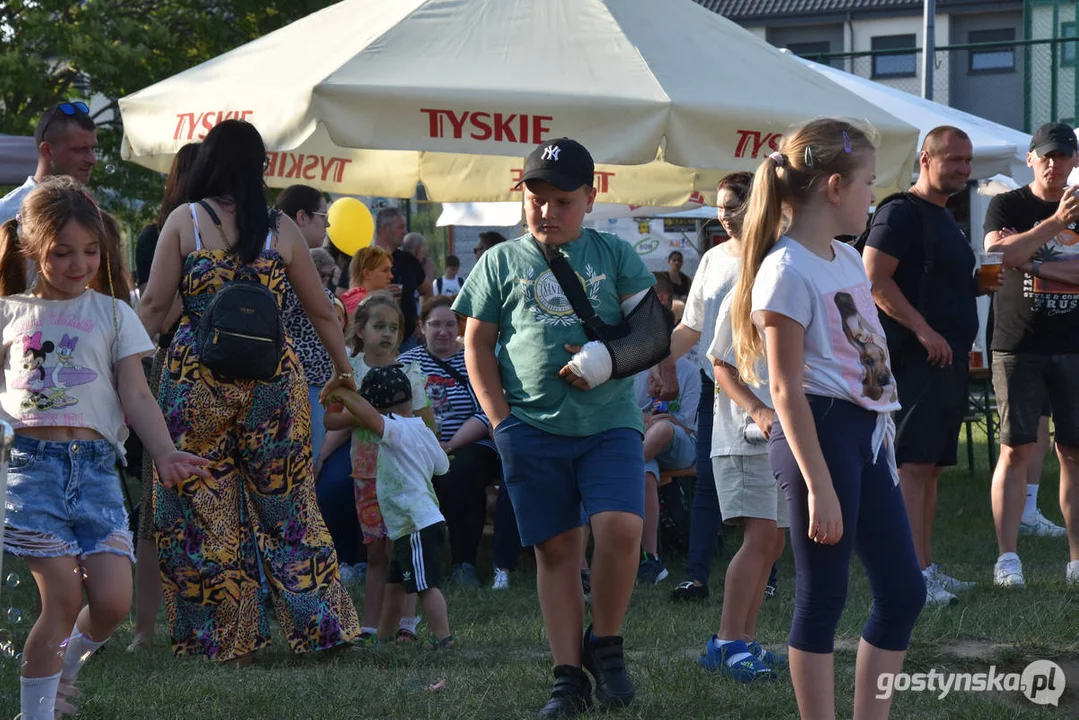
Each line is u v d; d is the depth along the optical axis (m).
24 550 3.27
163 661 4.47
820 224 3.21
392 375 5.11
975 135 9.61
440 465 5.04
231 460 4.43
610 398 3.74
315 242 6.24
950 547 7.17
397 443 4.87
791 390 3.06
